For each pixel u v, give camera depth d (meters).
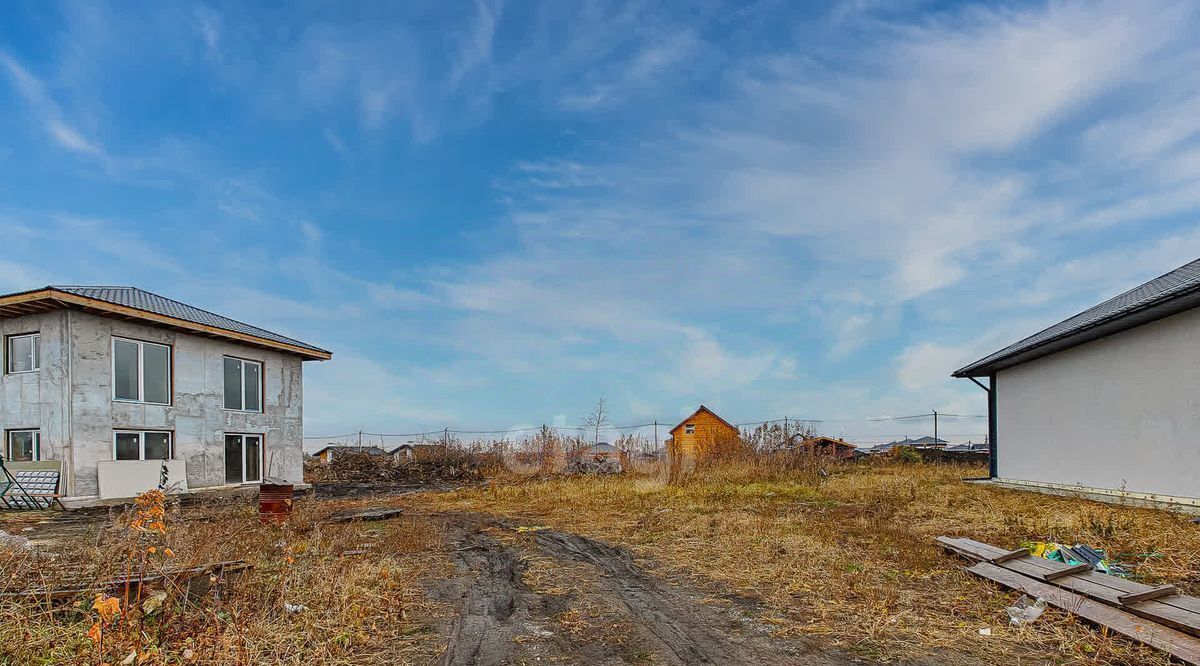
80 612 4.65
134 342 13.82
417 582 6.46
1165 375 9.61
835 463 19.02
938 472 17.47
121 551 5.60
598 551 8.13
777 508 11.46
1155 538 7.15
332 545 7.29
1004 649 4.43
